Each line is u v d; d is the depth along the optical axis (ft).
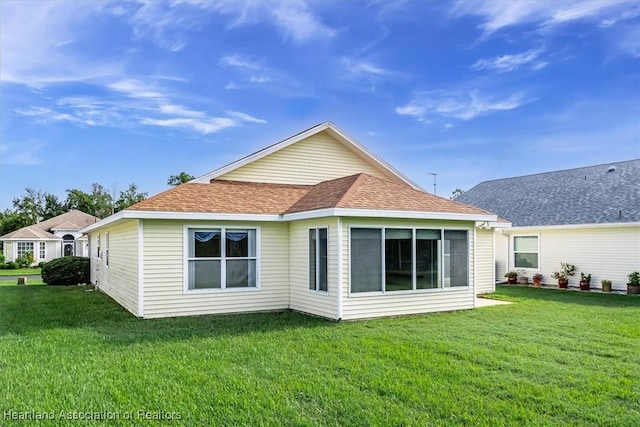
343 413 16.12
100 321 34.42
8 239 131.44
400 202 37.76
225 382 19.44
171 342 26.99
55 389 18.66
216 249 38.37
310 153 49.01
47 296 52.42
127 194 196.65
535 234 66.13
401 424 15.20
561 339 27.53
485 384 18.97
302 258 39.27
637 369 21.20
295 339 27.73
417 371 20.88
